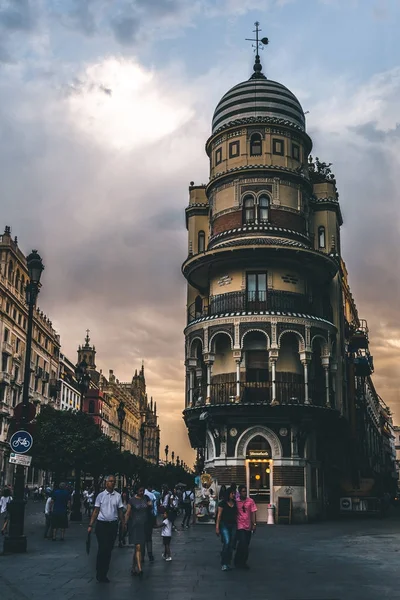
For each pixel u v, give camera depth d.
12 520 18.77
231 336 35.22
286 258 36.97
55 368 94.44
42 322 86.56
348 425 41.91
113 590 11.95
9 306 71.88
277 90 41.31
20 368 76.19
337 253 42.28
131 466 73.75
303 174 40.66
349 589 12.17
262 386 34.97
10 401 72.25
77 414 49.28
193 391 37.53
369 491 42.66
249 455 34.22
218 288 37.97
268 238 37.03
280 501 33.16
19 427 19.30
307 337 35.53
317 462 36.16
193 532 28.38
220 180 39.97
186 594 11.56
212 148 41.94
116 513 13.29
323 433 38.03
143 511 14.31
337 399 39.25
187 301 42.84
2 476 68.62
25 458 18.89
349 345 49.38
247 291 36.88
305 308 37.50
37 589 11.99
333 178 44.44
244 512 15.44
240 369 35.34
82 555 17.86
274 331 34.97
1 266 70.94
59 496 22.94
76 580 13.16
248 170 38.88
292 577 13.81
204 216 43.41
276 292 36.66
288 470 33.78
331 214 42.28
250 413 34.09
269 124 39.91
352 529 29.34
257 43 44.91
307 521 33.53
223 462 34.31
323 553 18.81
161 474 90.50
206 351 35.84
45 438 46.22
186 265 39.09
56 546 20.62
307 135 41.38
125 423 150.25
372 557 17.73
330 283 41.97
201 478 34.28
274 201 38.72
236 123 40.19
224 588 12.29
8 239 71.75
